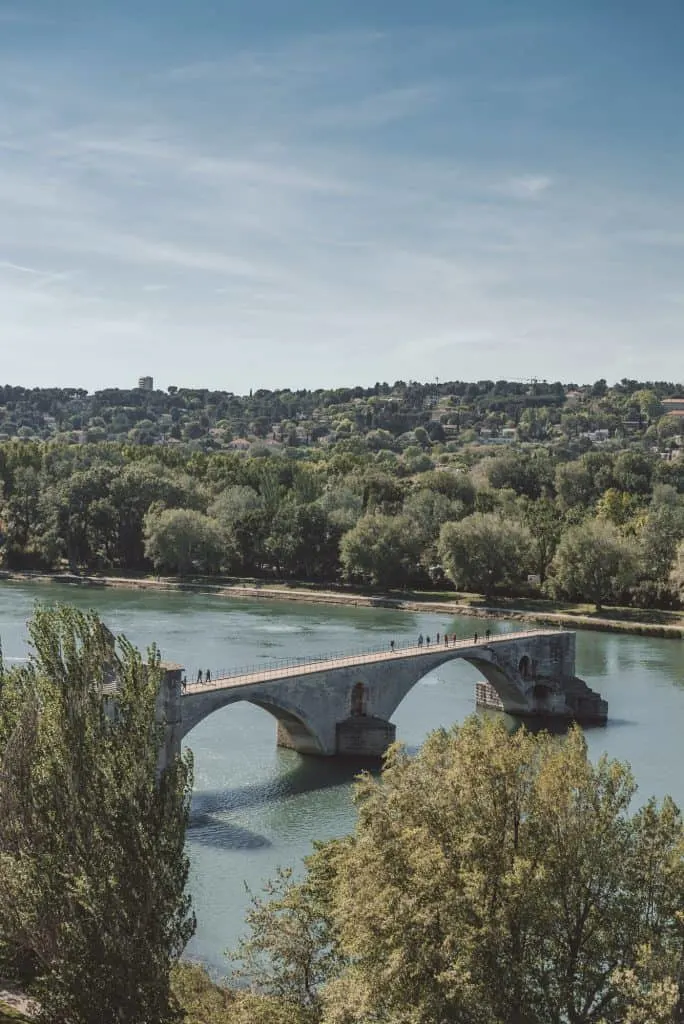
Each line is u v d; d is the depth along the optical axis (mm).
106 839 39875
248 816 84750
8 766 41812
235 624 173500
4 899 40250
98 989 38781
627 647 163875
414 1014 38312
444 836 43156
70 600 199250
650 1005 36375
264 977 48781
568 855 41656
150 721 42062
